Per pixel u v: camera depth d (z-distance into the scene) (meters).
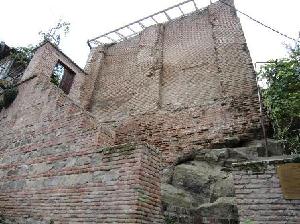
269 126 8.07
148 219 4.73
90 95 12.79
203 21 12.45
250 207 4.36
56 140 7.07
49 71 11.39
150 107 10.67
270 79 7.67
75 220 5.26
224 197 6.16
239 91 9.24
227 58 10.30
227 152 7.64
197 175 7.23
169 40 12.84
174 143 9.23
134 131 10.34
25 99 9.46
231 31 11.03
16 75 13.65
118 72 13.24
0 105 10.34
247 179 4.57
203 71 10.70
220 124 8.84
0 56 14.20
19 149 8.03
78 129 6.74
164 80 11.44
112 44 15.09
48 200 6.05
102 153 5.69
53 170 6.48
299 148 7.39
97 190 5.28
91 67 14.11
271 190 4.34
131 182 4.89
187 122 9.48
